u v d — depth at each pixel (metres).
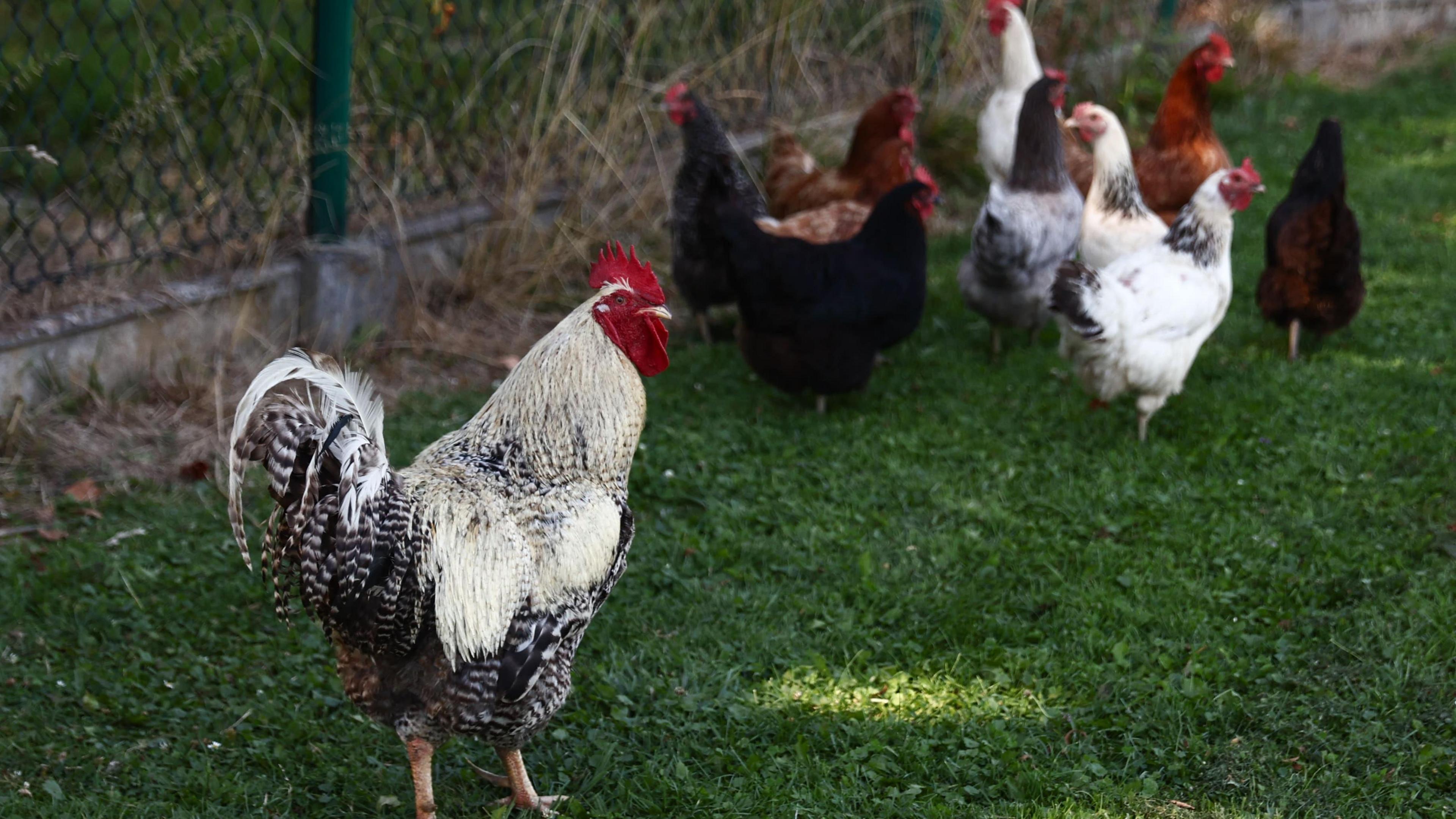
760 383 7.50
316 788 4.01
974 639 4.90
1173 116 8.83
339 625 3.30
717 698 4.50
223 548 5.39
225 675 4.55
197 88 7.24
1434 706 4.28
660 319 3.73
